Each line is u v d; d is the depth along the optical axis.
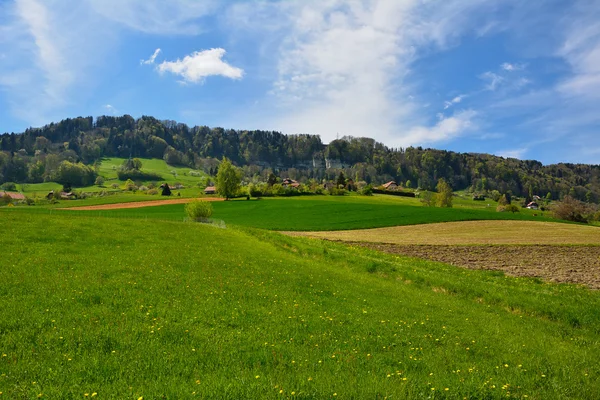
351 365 10.68
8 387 8.08
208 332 12.52
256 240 42.66
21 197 160.25
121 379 8.78
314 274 25.77
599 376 11.44
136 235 34.03
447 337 14.44
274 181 187.25
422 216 89.50
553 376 11.17
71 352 10.16
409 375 10.14
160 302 15.65
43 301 14.40
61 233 30.66
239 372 9.51
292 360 10.65
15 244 25.25
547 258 43.09
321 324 14.53
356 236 62.25
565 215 100.31
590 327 18.16
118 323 12.75
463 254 45.44
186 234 38.22
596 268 37.31
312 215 92.31
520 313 20.59
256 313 15.29
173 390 8.12
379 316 16.66
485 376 10.58
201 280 20.44
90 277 18.88
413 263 36.47
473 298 23.47
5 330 11.39
